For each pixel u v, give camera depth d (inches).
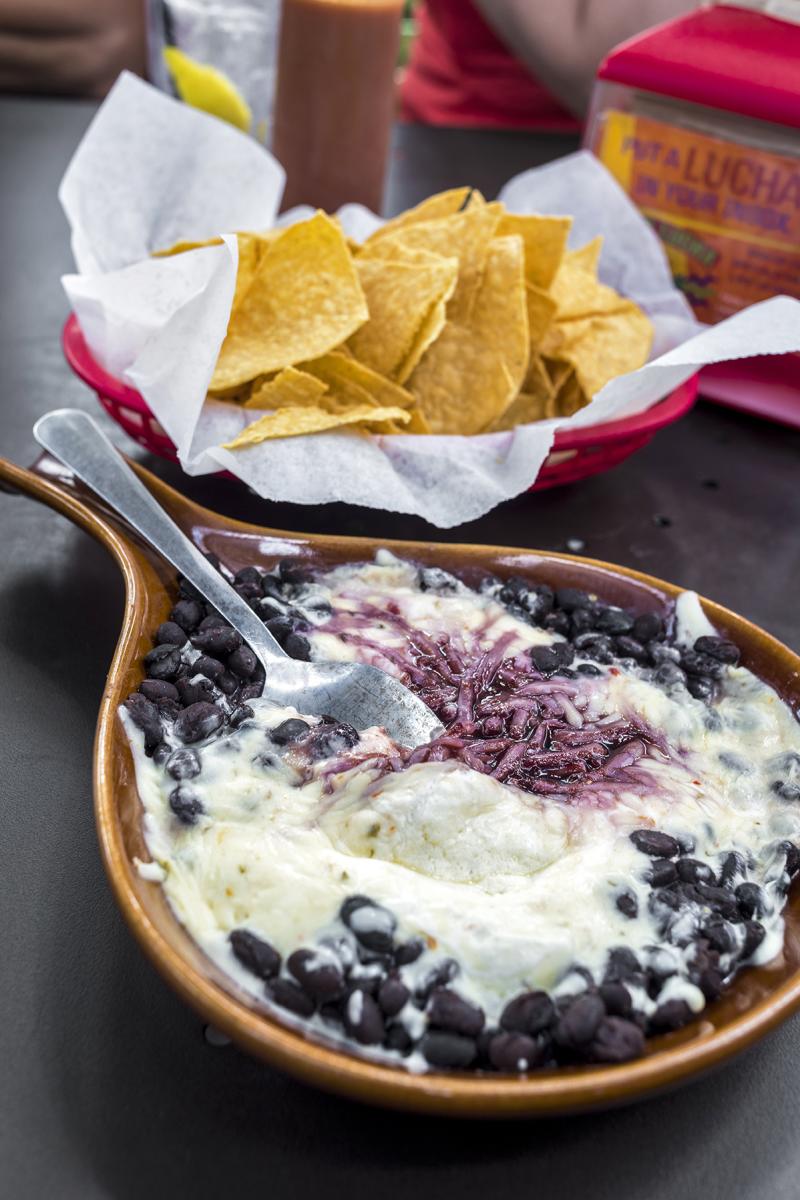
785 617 26.2
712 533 28.3
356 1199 17.4
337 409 26.4
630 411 26.8
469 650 22.0
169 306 26.6
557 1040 17.5
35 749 21.8
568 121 53.6
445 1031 17.5
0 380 30.2
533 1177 17.8
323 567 23.3
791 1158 18.1
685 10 46.1
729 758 21.0
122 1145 17.7
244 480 24.5
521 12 46.3
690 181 31.0
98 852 20.5
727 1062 17.4
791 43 30.0
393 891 18.4
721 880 19.3
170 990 19.1
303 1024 17.7
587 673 21.8
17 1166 17.4
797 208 30.1
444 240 28.3
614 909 18.7
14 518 26.3
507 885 18.9
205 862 18.8
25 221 36.9
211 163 30.6
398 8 33.5
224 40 35.8
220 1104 18.1
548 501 28.6
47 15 51.5
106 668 23.3
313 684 21.2
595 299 29.7
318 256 27.1
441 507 25.0
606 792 20.1
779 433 32.0
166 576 22.7
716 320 32.3
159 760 19.9
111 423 29.4
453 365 27.3
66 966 19.2
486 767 20.1
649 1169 17.9
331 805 19.5
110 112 29.7
